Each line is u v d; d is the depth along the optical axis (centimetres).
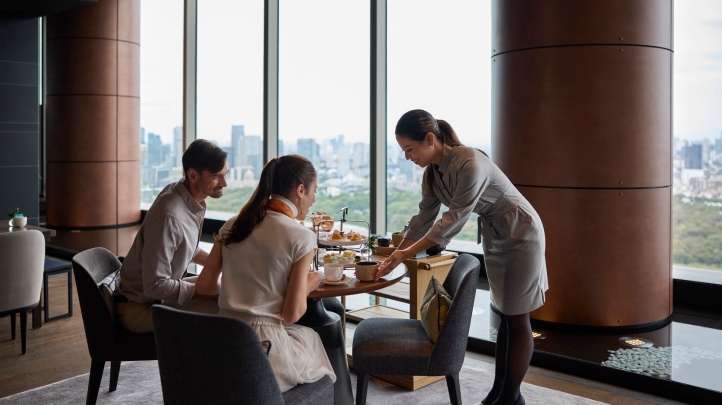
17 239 388
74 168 912
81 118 907
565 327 431
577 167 419
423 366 269
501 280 293
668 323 443
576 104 416
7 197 784
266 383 199
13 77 782
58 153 917
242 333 192
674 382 329
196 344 197
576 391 341
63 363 385
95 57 903
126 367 375
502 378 307
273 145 731
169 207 279
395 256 280
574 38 414
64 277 634
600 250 419
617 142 412
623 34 409
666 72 428
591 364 359
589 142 415
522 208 287
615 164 414
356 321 451
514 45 441
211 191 286
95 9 898
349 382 284
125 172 945
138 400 325
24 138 796
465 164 274
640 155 417
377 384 351
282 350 220
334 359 281
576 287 425
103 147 920
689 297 491
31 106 800
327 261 309
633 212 418
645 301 425
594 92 412
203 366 198
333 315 293
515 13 438
